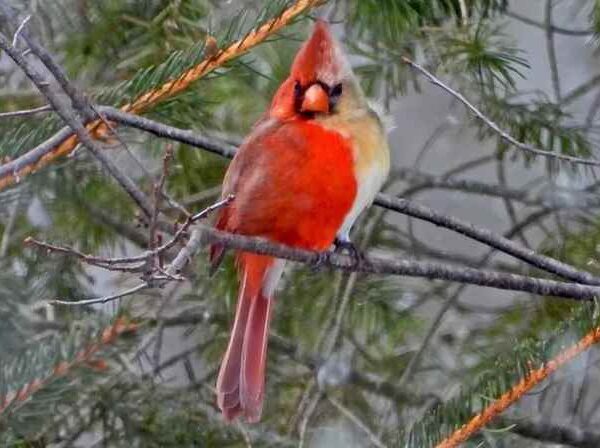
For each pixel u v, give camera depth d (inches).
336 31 366.3
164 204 359.9
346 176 271.4
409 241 417.7
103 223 362.3
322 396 357.4
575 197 383.9
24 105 349.4
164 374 419.8
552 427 361.7
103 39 331.3
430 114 456.4
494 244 293.6
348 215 275.6
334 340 354.0
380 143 278.8
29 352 281.6
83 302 218.1
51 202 352.8
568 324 267.6
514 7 452.1
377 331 375.6
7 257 356.8
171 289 374.6
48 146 258.8
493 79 352.8
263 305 285.0
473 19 354.9
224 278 363.9
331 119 274.7
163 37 324.2
